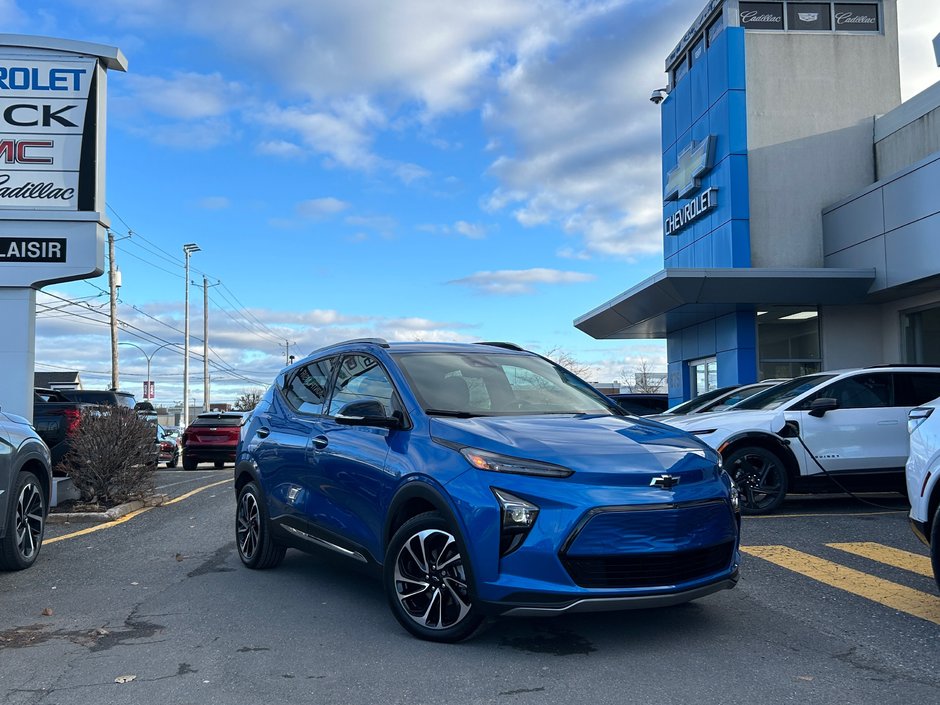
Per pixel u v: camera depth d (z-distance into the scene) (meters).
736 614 5.18
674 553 4.24
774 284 17.45
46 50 12.39
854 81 19.77
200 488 14.70
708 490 4.46
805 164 19.56
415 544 4.67
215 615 5.36
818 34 19.81
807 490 9.37
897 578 6.14
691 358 22.23
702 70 21.14
